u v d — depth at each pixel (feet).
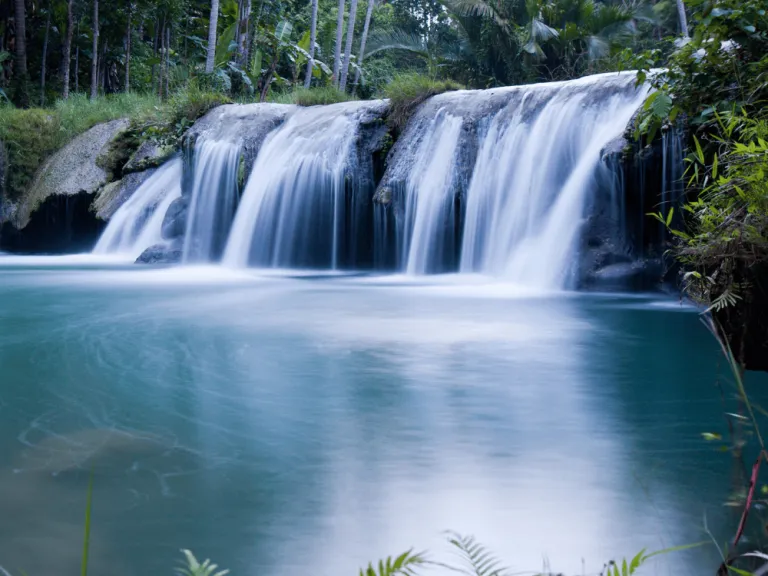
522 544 8.13
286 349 19.42
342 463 10.80
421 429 12.44
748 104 20.12
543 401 14.23
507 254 37.70
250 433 12.30
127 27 99.71
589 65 84.38
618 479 10.05
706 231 11.40
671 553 7.89
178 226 51.21
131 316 25.29
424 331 22.03
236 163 50.11
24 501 9.45
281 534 8.43
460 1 93.97
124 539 8.37
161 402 14.32
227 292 32.32
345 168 45.91
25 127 66.08
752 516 8.77
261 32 101.71
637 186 31.53
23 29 88.89
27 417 13.30
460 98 43.57
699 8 22.40
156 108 64.03
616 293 31.94
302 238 46.73
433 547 8.06
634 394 14.69
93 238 62.49
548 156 37.19
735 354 11.27
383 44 114.83
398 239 43.09
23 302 29.04
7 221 64.23
